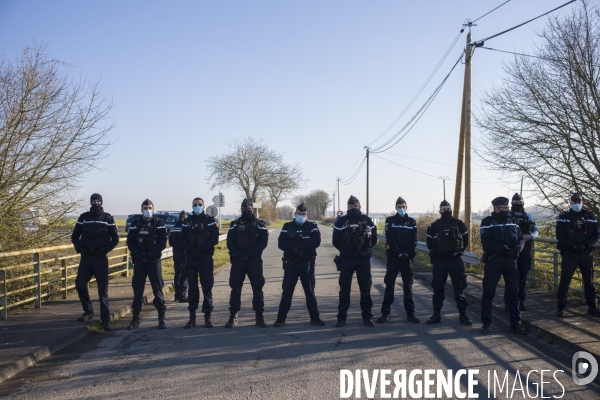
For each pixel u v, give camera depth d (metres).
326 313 8.91
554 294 9.85
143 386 5.11
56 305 9.25
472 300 9.91
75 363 5.95
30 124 10.57
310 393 4.88
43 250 8.98
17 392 4.96
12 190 10.56
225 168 51.91
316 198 107.94
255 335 7.28
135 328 7.82
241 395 4.82
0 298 7.91
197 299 7.97
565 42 12.70
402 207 8.11
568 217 7.73
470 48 15.30
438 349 6.43
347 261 7.84
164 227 8.02
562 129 12.86
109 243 7.76
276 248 28.03
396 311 9.09
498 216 7.35
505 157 13.88
